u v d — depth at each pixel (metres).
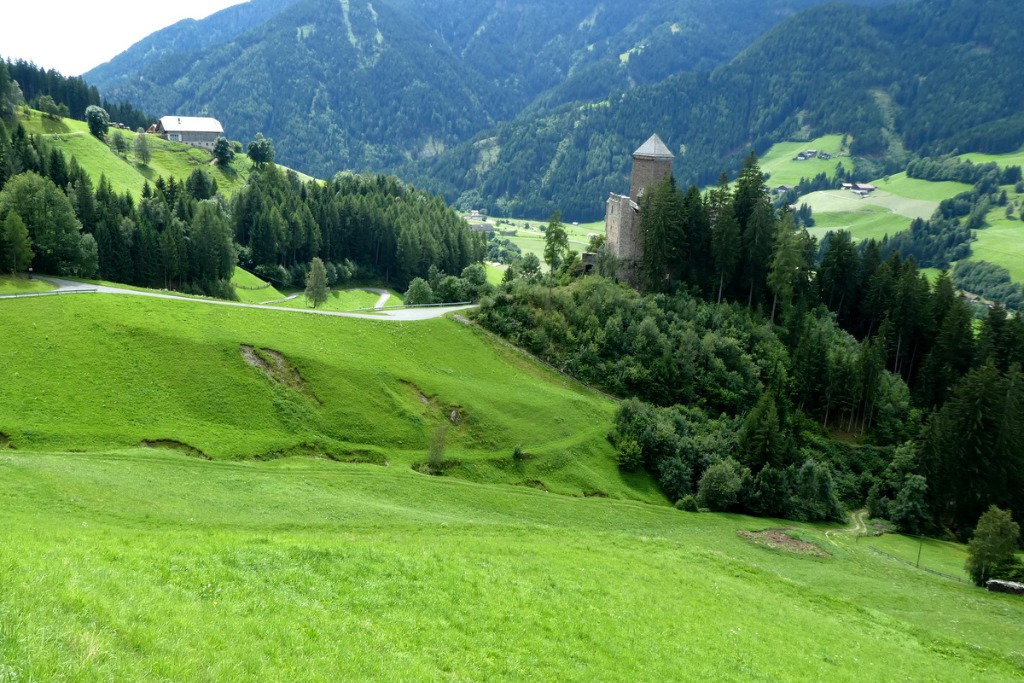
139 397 76.44
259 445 75.62
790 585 57.12
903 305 140.62
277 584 29.02
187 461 66.06
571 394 109.31
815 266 162.00
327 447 79.75
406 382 95.19
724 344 123.06
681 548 60.91
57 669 16.92
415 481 74.81
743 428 99.81
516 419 96.88
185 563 28.38
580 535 59.22
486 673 26.52
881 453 112.75
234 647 21.89
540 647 30.42
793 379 121.38
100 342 81.94
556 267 158.12
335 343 98.88
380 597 30.73
